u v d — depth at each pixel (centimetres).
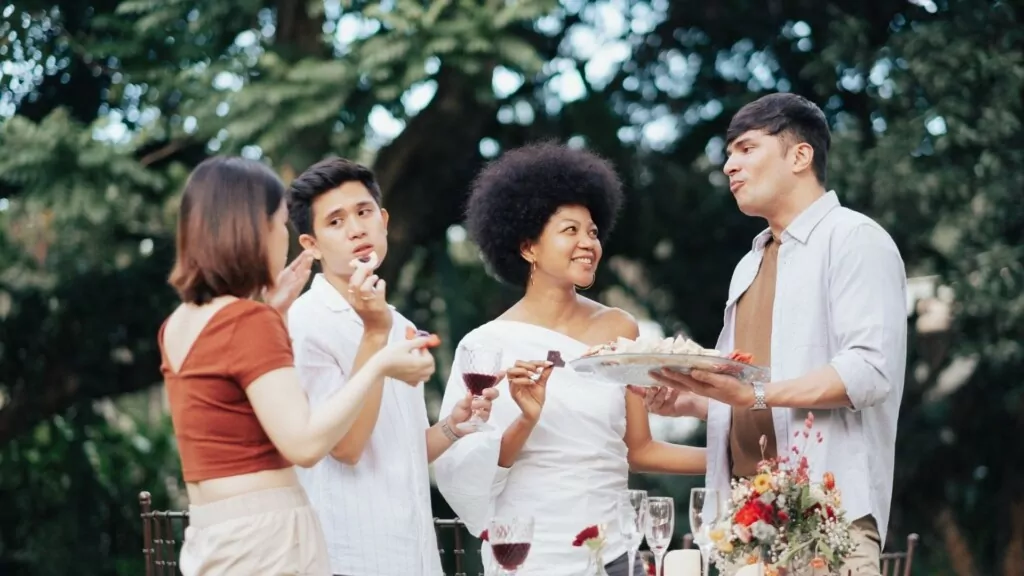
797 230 377
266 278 273
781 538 325
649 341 357
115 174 871
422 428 347
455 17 865
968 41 942
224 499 264
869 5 1045
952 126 923
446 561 1015
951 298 962
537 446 395
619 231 1094
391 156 995
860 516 360
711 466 396
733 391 353
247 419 266
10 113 988
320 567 270
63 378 1023
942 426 1048
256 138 862
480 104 979
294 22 918
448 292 1110
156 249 980
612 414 399
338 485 334
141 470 1080
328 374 340
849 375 353
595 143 1062
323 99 842
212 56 905
